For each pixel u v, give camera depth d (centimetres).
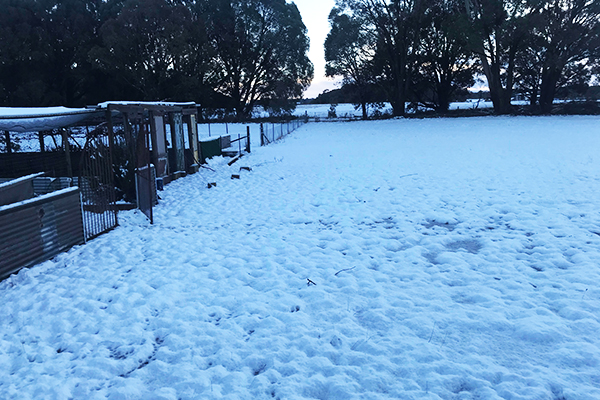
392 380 424
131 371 465
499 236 873
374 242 869
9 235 719
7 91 5453
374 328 533
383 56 6353
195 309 596
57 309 611
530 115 5200
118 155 1306
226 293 649
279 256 805
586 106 5269
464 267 716
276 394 409
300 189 1453
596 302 566
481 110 6147
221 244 894
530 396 387
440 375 427
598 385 402
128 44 5400
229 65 6769
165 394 415
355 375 434
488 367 439
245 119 6469
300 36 6631
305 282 682
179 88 5572
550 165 1652
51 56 5609
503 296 603
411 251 803
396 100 6506
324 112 8869
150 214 1075
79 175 995
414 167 1792
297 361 462
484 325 521
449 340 494
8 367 484
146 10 5247
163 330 541
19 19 5338
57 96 5653
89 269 762
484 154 2077
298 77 6975
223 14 6469
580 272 662
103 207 1009
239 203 1284
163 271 746
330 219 1068
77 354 498
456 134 3300
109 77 6003
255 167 1981
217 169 1936
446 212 1076
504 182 1394
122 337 530
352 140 3241
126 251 860
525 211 1042
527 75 5844
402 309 574
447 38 5722
